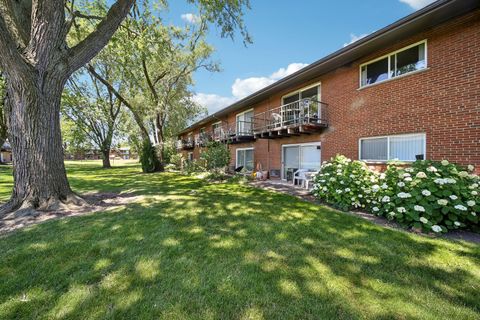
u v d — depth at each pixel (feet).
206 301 6.76
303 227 13.12
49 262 9.00
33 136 16.60
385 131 22.36
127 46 31.01
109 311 6.32
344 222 14.02
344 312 6.35
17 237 11.53
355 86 25.31
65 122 78.79
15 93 16.33
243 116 48.24
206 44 62.59
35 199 16.51
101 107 67.05
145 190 26.71
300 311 6.38
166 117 73.56
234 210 16.92
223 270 8.46
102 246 10.49
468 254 9.69
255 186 29.94
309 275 8.15
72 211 16.75
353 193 17.20
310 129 29.37
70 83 51.85
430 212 12.36
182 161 63.82
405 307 6.54
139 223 13.79
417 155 20.07
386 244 10.72
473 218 12.25
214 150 41.70
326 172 20.25
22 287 7.36
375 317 6.17
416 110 19.97
